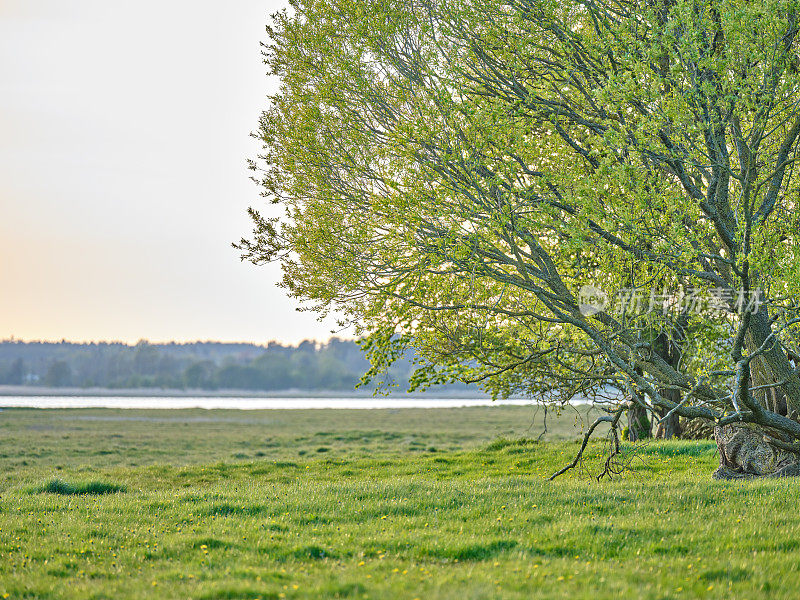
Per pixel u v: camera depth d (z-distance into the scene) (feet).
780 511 46.83
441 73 61.57
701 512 47.50
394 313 63.98
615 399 66.23
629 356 62.44
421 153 59.52
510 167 58.34
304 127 62.64
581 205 56.18
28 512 57.67
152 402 507.71
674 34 54.44
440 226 61.46
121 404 439.22
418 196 57.72
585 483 66.08
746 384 53.78
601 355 62.69
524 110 60.64
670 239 53.98
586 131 65.51
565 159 63.62
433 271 61.26
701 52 54.60
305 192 66.44
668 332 63.46
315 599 30.40
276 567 37.42
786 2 49.83
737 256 50.34
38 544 44.21
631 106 57.67
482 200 59.47
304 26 65.05
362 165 62.85
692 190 58.44
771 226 59.67
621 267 57.16
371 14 61.82
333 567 37.04
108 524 50.75
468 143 58.85
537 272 62.90
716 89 52.21
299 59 65.77
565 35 60.29
